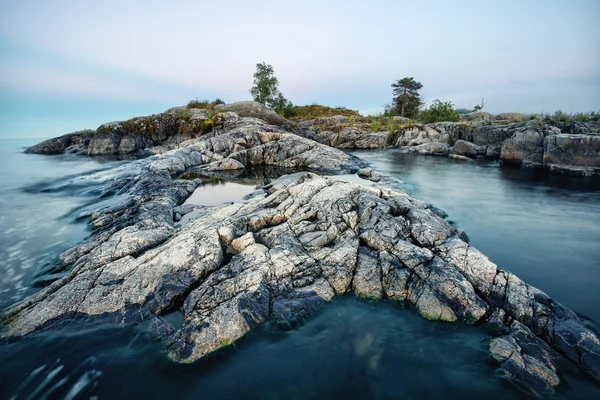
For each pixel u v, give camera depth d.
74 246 12.73
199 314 8.14
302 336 7.88
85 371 6.81
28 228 14.75
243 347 7.49
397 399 6.23
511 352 6.92
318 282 9.52
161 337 7.71
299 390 6.43
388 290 9.27
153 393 6.35
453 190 21.83
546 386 6.23
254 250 10.43
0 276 10.59
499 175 26.97
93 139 44.97
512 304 8.23
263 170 31.06
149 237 11.41
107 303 8.55
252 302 8.45
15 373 6.74
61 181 24.97
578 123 31.62
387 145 51.09
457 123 45.84
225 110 56.22
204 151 34.56
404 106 71.38
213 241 10.70
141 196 17.69
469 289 8.64
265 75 69.81
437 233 11.17
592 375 6.44
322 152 33.75
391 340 7.75
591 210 17.34
